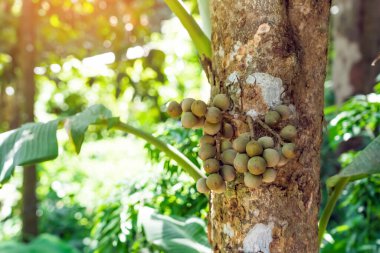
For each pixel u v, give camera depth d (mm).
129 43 4566
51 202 5348
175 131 2373
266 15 1392
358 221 2967
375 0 4641
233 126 1363
